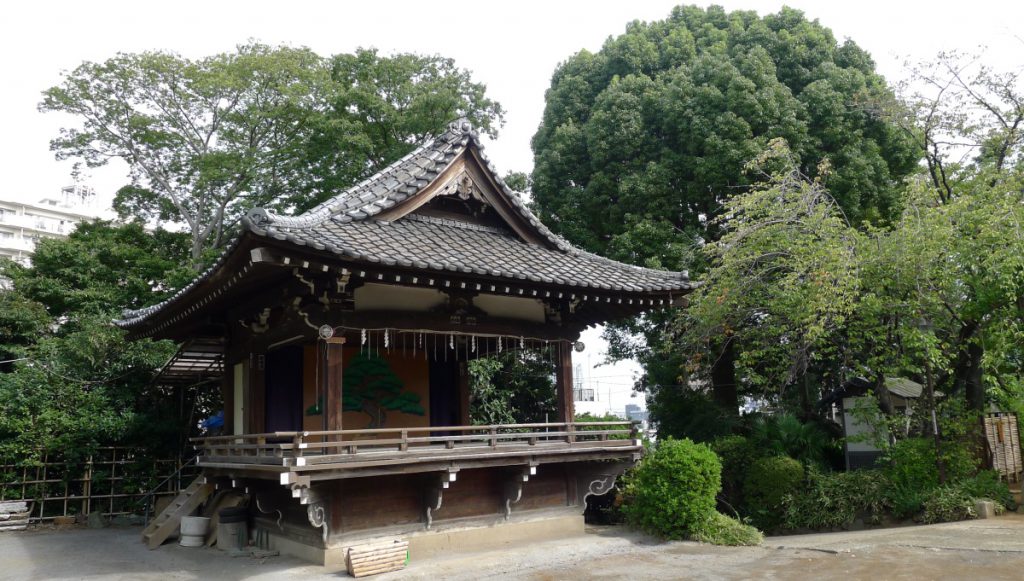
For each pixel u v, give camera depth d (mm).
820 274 13414
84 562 11672
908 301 13719
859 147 19875
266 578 9648
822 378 20500
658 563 10203
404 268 9859
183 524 13078
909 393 18391
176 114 27547
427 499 11047
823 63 20922
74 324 22266
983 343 13961
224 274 9891
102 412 17484
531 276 10977
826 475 15266
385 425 13352
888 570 8727
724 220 19719
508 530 12062
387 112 25625
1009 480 15875
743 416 20344
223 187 28125
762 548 11125
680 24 24906
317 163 27406
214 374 18766
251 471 10586
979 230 13367
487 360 21656
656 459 12516
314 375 13227
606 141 21406
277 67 26453
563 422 12664
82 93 26000
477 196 12516
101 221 27984
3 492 16203
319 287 10195
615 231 21000
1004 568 8305
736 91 19641
